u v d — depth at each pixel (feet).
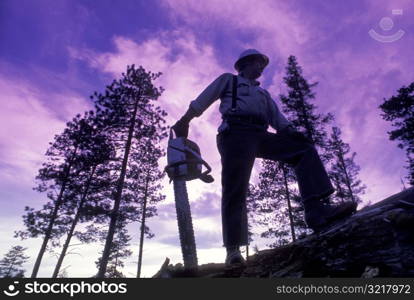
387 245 3.77
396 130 61.46
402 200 4.15
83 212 47.98
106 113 54.65
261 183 60.59
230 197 6.28
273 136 7.11
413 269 3.37
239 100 7.16
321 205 5.79
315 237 4.75
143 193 64.18
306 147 6.81
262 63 8.22
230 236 5.91
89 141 54.39
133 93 57.11
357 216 4.56
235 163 6.43
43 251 52.70
